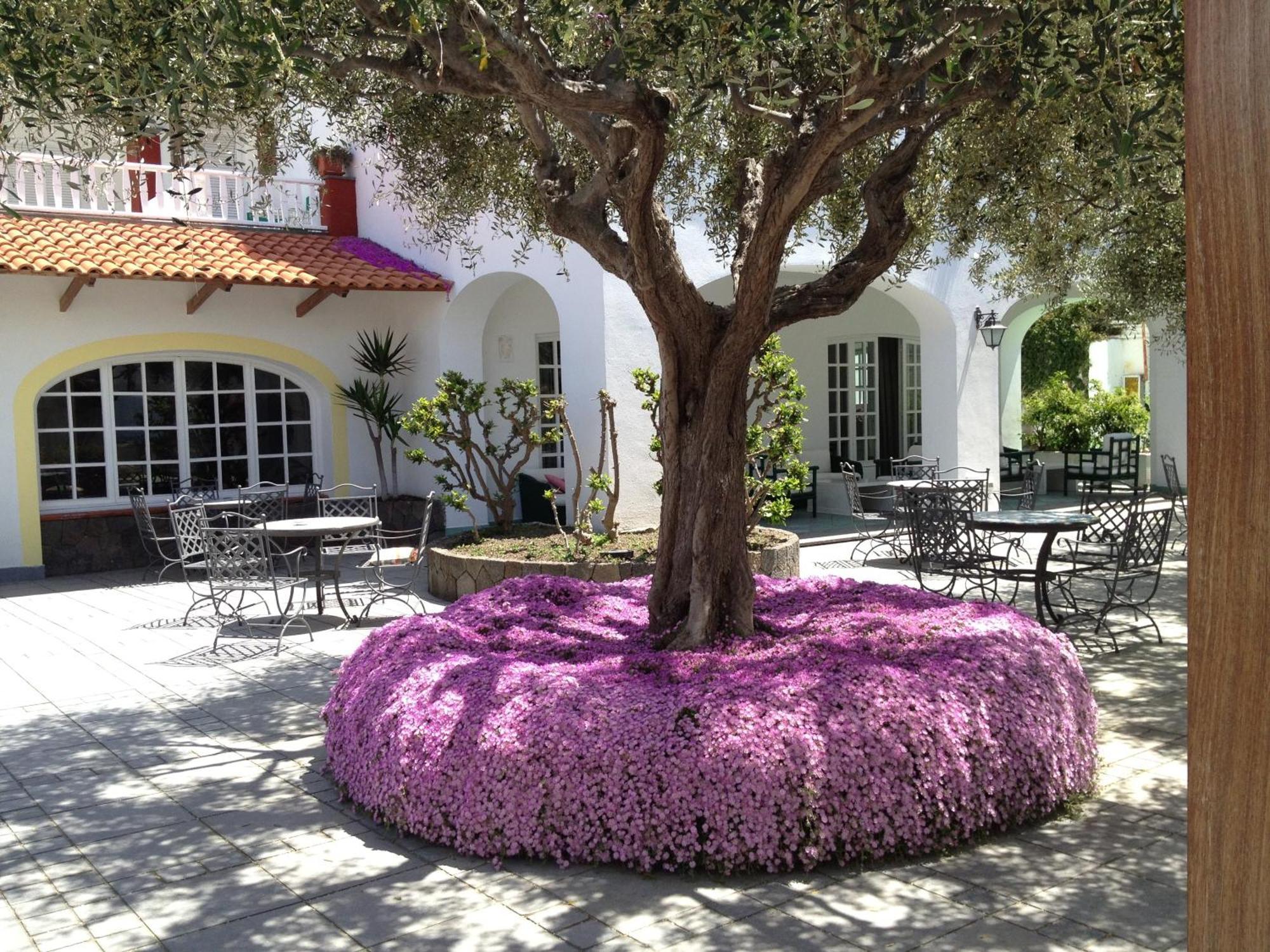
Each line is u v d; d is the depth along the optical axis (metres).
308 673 7.29
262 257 12.59
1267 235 0.96
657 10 4.18
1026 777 4.28
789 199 4.78
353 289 12.62
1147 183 6.32
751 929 3.48
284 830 4.50
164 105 4.16
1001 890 3.74
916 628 5.23
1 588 11.27
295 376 13.62
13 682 7.21
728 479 5.52
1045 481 17.41
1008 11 3.98
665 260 5.25
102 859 4.25
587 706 4.24
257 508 12.33
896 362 16.53
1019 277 10.51
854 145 5.04
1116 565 8.14
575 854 4.00
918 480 11.79
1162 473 17.27
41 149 4.95
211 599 8.89
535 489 13.99
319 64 5.27
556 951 3.38
